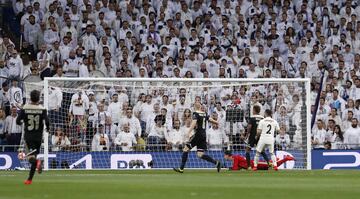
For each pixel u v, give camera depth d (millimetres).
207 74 104688
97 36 107188
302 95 91688
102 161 88625
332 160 91688
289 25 113125
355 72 106875
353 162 91938
